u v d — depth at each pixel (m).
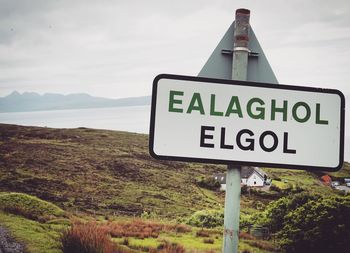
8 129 120.75
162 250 28.08
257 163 1.98
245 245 32.84
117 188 78.44
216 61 2.07
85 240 22.19
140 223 43.25
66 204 62.69
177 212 64.62
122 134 137.00
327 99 2.04
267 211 39.59
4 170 79.31
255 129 2.00
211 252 28.31
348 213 32.19
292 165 1.99
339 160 2.02
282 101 2.02
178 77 1.98
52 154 98.06
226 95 2.00
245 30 2.04
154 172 94.62
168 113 1.97
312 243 32.41
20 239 21.48
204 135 1.97
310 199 36.25
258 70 2.07
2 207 32.22
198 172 98.31
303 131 2.02
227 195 1.98
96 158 100.44
